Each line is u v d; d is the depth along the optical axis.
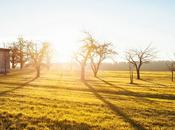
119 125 15.73
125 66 181.38
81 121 16.25
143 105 24.05
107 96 31.11
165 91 40.91
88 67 130.00
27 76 72.50
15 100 23.45
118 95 33.62
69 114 18.36
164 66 174.50
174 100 31.06
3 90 31.58
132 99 28.94
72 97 28.14
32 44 81.56
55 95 29.20
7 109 19.09
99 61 85.69
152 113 20.05
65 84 47.78
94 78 74.38
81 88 41.59
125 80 68.69
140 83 58.28
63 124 15.45
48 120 16.25
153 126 15.91
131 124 16.14
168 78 80.62
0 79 54.88
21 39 110.69
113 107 22.16
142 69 161.62
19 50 110.81
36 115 17.39
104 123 16.05
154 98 33.09
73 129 14.48
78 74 95.69
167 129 15.29
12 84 42.84
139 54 80.75
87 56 73.38
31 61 108.69
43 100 24.38
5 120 15.88
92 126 15.25
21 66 113.88
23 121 15.81
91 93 34.34
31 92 30.91
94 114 18.70
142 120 17.31
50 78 66.38
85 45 75.38
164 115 19.44
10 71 91.12
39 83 47.41
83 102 24.22
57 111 19.30
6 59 84.44
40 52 80.94
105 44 83.00
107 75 95.62
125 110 20.88
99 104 23.47
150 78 80.88
